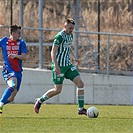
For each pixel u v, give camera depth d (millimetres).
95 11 75812
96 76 52625
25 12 75125
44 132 24391
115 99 52969
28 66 56656
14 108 41938
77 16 59781
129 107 46312
